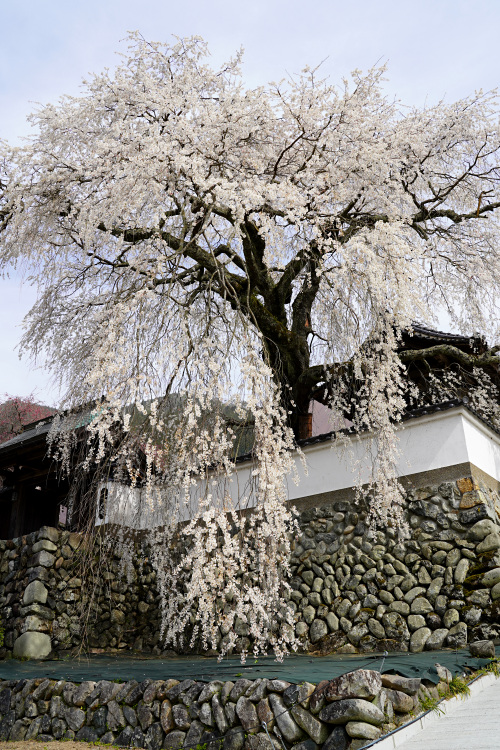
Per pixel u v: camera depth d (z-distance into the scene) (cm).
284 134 710
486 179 871
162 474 614
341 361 704
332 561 610
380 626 550
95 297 816
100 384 436
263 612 433
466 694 361
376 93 778
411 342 962
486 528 535
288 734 324
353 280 539
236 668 434
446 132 815
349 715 302
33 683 495
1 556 755
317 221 578
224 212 669
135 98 665
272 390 454
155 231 616
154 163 545
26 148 651
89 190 643
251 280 844
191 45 759
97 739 421
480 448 605
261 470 436
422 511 577
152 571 762
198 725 369
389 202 717
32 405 1741
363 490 593
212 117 607
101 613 727
